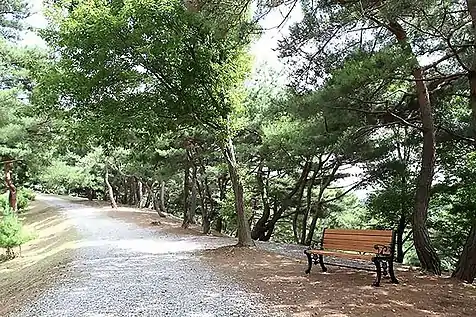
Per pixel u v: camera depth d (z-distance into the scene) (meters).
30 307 7.31
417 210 10.81
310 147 16.19
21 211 38.44
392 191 17.17
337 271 9.66
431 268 10.40
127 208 40.44
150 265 11.14
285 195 23.25
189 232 20.97
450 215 17.08
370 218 21.61
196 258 12.13
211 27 10.20
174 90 13.13
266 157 20.11
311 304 6.68
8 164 27.78
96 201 51.91
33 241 22.88
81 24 11.44
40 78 12.39
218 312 6.40
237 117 13.91
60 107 12.84
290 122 16.81
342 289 7.69
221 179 25.09
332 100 9.94
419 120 12.62
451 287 8.08
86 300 7.49
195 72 12.84
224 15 9.73
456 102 14.26
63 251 16.06
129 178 44.66
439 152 15.39
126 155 26.66
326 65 12.41
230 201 20.92
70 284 9.02
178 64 12.70
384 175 18.41
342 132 13.85
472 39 10.88
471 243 8.99
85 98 12.41
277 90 19.08
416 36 11.38
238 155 19.92
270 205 24.20
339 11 10.55
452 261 18.09
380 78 8.62
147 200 43.19
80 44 11.75
